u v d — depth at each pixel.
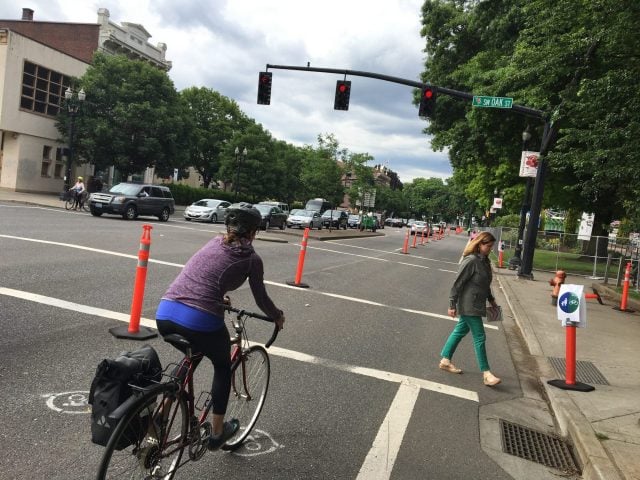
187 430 3.18
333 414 4.81
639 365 7.47
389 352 7.17
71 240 13.64
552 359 7.65
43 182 37.91
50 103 37.97
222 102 61.75
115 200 24.12
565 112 12.06
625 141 10.09
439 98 26.48
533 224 18.44
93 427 2.66
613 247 22.89
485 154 26.34
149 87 37.09
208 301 3.19
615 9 9.60
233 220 3.37
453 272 19.83
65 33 46.12
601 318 11.34
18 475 3.22
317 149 75.56
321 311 9.31
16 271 8.95
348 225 54.97
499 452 4.48
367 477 3.77
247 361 3.91
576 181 25.17
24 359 5.07
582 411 5.28
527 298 13.60
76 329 6.19
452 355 7.16
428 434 4.66
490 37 23.16
